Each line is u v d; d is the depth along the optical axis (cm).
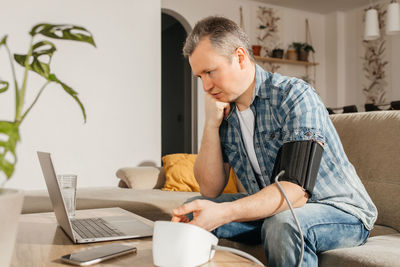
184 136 630
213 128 138
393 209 143
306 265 95
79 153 281
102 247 84
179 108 646
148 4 311
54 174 85
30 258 78
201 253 74
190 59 116
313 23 614
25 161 262
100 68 290
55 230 107
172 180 250
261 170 128
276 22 575
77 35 84
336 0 557
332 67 613
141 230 104
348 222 106
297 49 573
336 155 115
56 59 274
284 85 117
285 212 102
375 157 154
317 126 104
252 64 122
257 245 131
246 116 131
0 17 256
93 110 287
